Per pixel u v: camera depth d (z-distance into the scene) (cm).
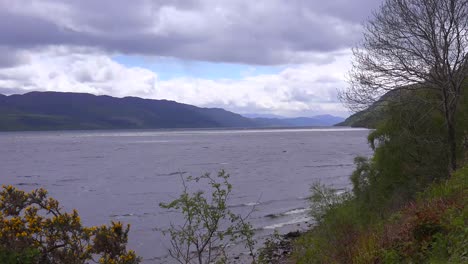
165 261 1689
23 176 4881
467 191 877
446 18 1512
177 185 4006
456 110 1777
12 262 622
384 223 1042
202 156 7525
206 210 924
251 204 2994
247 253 1747
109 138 18125
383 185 1867
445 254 683
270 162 6178
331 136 17588
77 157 7681
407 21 1552
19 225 661
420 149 1828
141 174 4941
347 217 1341
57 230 676
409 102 1725
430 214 788
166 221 2527
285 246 1842
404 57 1591
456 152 1761
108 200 3300
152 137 18850
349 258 877
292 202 3050
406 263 721
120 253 698
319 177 4366
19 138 18988
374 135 1961
